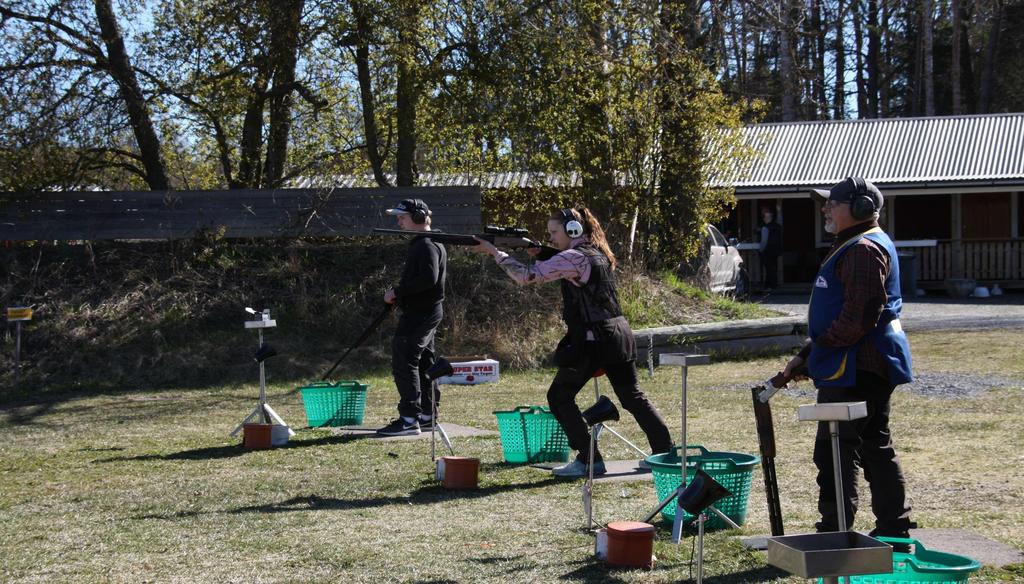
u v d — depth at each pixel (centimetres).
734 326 1366
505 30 1524
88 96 1506
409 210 811
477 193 1484
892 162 2433
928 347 1327
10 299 1313
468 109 1564
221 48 1538
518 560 434
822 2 3528
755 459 500
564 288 603
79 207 1432
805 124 2702
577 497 568
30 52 1485
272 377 1205
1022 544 436
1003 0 3822
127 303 1318
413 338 823
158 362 1218
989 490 551
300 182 1778
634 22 1590
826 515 416
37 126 1462
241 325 1320
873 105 4294
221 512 546
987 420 791
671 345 1332
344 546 464
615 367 605
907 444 704
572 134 1579
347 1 1516
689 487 364
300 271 1414
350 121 1789
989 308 1830
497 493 586
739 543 450
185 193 1450
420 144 1714
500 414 682
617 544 418
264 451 748
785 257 2523
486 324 1349
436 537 479
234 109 1579
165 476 656
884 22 4050
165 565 440
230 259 1421
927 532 461
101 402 1071
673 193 1698
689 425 824
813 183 2352
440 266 821
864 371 406
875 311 396
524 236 613
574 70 1556
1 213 1422
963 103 4228
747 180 2405
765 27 1933
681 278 1717
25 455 755
